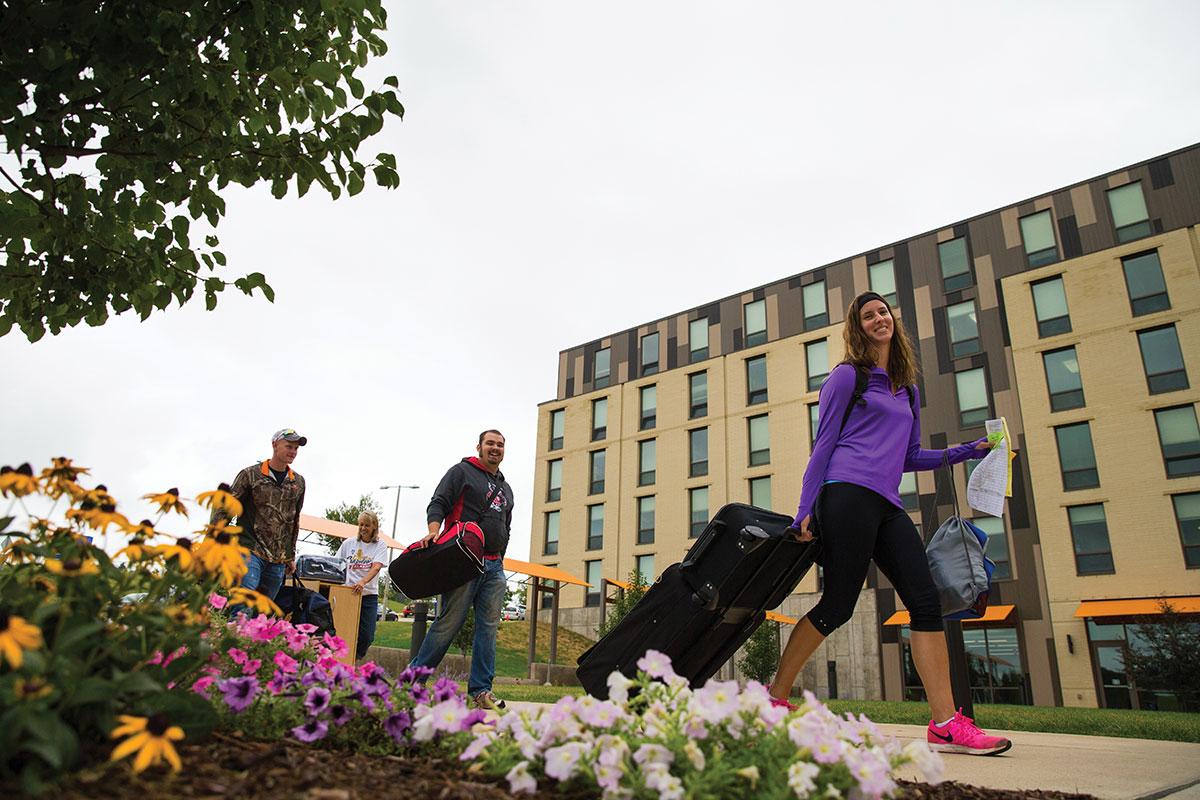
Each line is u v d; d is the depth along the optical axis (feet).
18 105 8.89
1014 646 68.85
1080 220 77.10
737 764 5.02
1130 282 71.87
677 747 4.99
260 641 7.83
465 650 60.13
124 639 4.83
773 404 93.71
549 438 115.65
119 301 11.32
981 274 82.02
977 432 77.25
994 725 19.69
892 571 10.43
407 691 6.92
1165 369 68.23
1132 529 65.98
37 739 3.79
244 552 5.47
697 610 9.25
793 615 83.10
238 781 4.39
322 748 6.04
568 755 4.90
